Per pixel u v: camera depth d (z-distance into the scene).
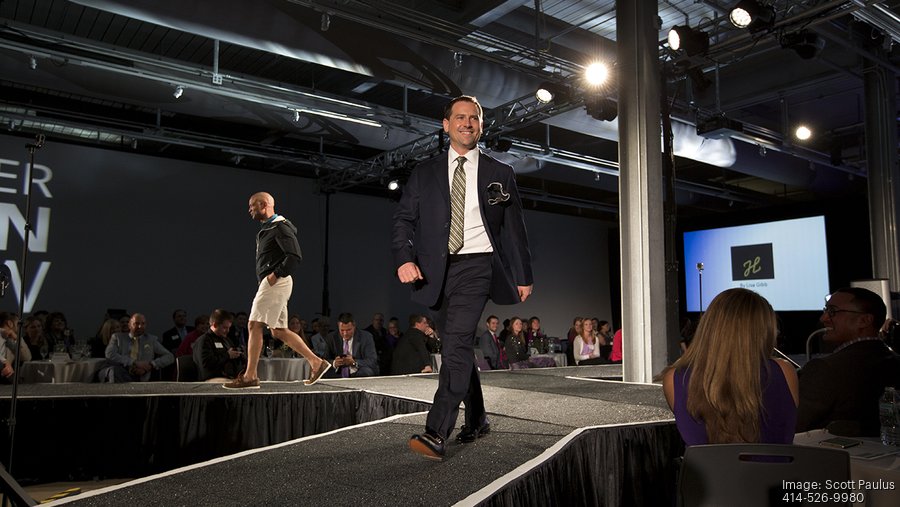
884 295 6.90
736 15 5.90
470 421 2.53
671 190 6.00
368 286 12.36
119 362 6.49
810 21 5.97
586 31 8.05
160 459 3.94
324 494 1.80
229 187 11.06
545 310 14.90
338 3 5.77
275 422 4.02
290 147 11.12
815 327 12.96
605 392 4.04
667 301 5.61
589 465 2.63
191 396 4.00
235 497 1.78
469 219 2.41
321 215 11.96
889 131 7.81
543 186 14.11
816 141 10.65
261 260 4.28
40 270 9.29
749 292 1.81
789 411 1.76
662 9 7.48
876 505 1.76
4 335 5.77
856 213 12.57
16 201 9.23
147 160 10.34
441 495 1.78
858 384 2.38
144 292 10.14
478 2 6.73
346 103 8.05
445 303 2.43
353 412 4.11
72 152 9.70
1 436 3.80
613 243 16.33
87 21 7.47
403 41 7.01
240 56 8.53
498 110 8.59
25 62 6.77
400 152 9.76
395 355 7.03
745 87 9.02
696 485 1.53
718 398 1.72
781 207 13.58
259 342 4.30
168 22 5.78
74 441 3.91
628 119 5.05
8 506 2.91
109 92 7.32
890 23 5.98
